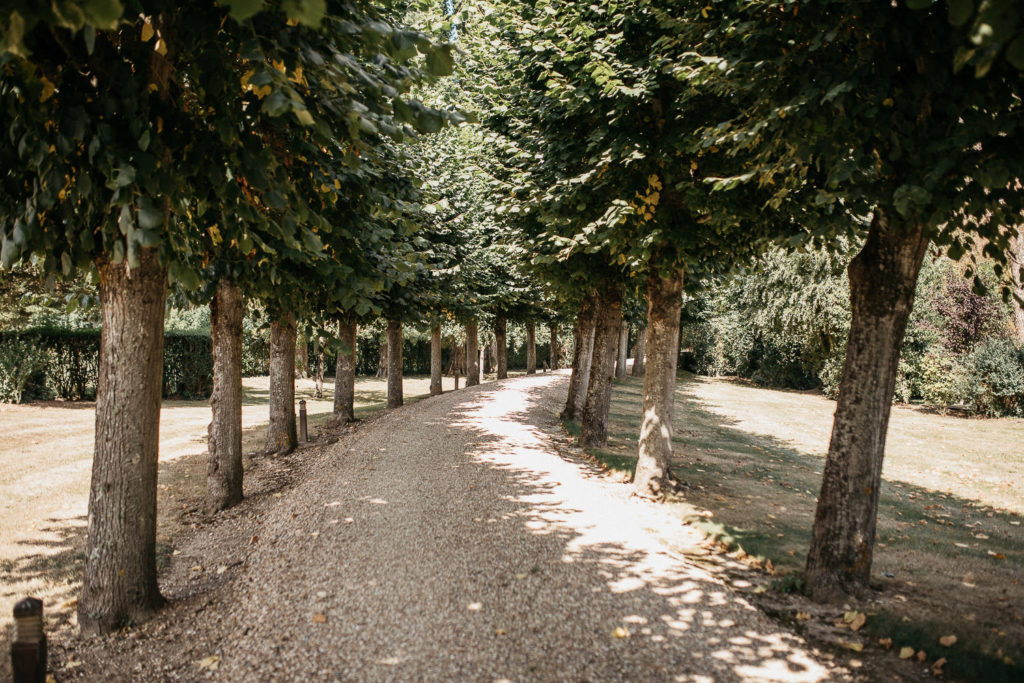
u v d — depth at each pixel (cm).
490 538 598
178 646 437
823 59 482
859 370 502
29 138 367
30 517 782
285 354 1217
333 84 364
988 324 2017
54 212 412
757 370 3488
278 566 544
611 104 758
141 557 482
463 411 1572
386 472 881
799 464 1178
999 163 391
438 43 345
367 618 440
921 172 433
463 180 1531
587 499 756
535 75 937
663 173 758
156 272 481
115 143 339
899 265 487
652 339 857
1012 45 186
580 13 769
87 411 1852
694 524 702
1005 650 405
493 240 1720
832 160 462
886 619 451
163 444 1387
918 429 1711
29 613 341
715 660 391
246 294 876
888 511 837
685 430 1537
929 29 420
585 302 1494
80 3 151
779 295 2531
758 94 518
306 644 409
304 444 1302
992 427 1755
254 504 825
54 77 356
